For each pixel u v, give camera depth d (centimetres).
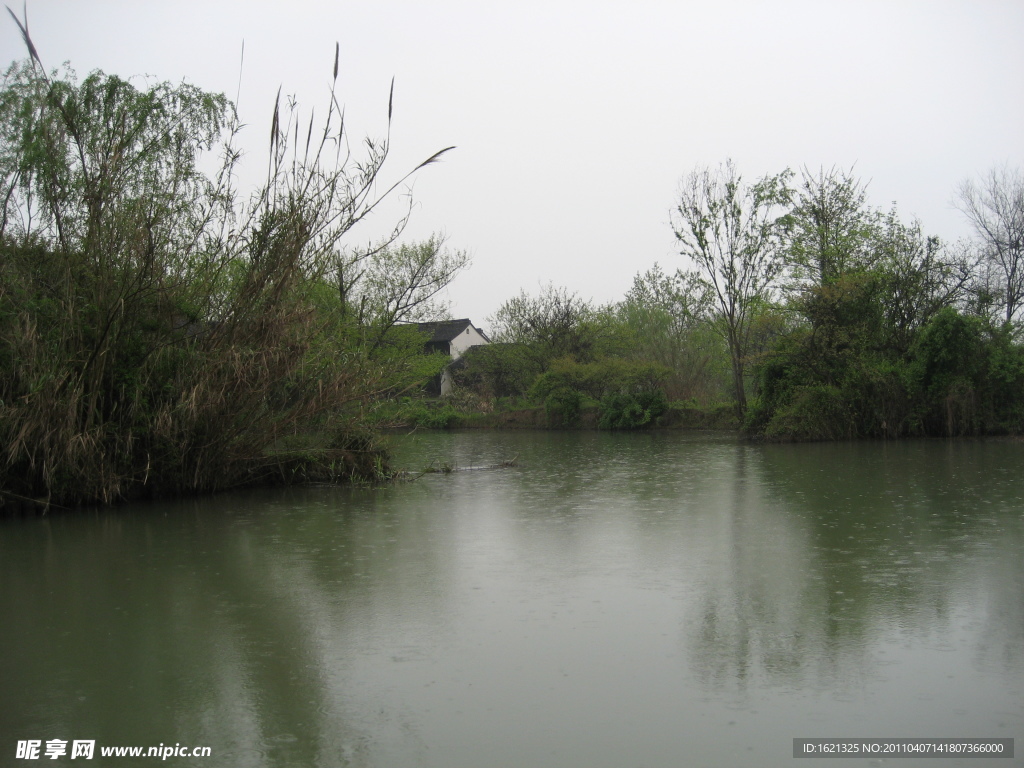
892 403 2742
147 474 1318
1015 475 1595
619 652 587
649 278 5066
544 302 4291
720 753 432
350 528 1099
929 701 494
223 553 944
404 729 467
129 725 480
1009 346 2919
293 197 1419
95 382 1289
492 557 904
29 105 1362
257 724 477
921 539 960
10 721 489
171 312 1396
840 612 675
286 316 1403
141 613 702
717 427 3541
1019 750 432
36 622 679
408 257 3244
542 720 475
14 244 1326
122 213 1355
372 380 1565
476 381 4750
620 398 3722
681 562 864
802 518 1119
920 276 2998
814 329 2850
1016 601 697
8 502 1227
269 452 1529
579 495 1408
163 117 1519
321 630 648
